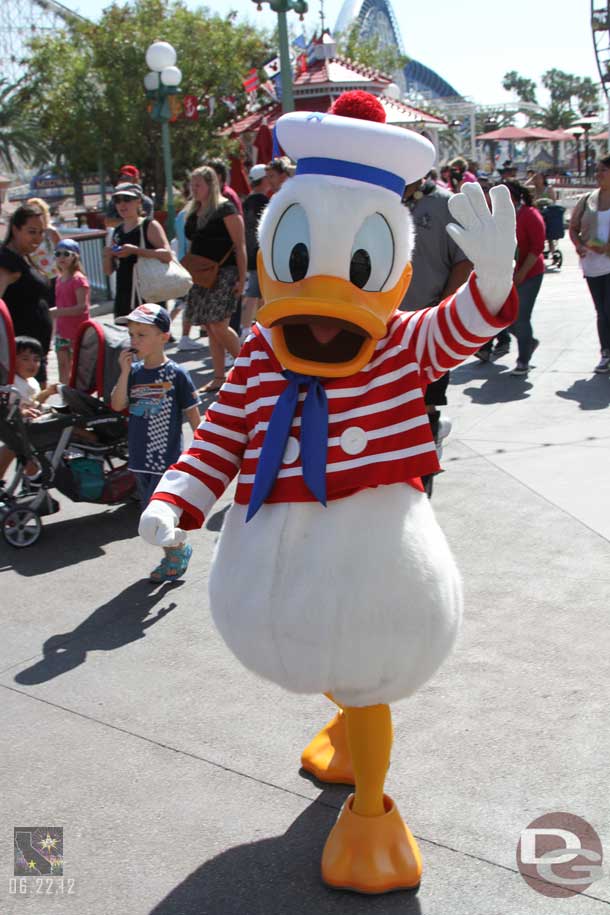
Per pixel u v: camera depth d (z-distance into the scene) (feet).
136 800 10.21
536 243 27.50
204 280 27.02
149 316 16.33
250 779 10.50
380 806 8.94
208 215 26.81
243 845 9.45
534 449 21.61
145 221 25.23
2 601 15.64
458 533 17.08
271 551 7.99
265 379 8.55
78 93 98.37
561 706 11.51
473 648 13.01
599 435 22.25
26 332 21.34
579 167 168.86
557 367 29.45
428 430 8.21
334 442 8.02
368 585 7.73
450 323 8.16
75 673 13.03
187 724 11.63
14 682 12.85
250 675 12.77
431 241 17.78
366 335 8.02
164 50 48.01
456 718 11.37
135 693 12.44
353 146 8.02
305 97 66.23
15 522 17.98
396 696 8.18
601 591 14.53
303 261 8.06
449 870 8.91
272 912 8.55
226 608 8.27
